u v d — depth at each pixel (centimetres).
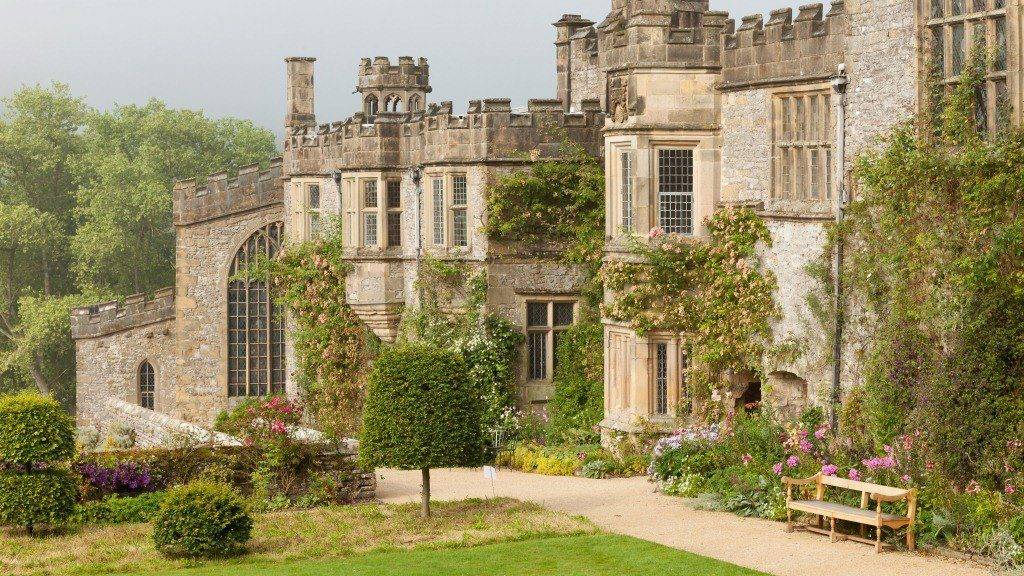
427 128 3259
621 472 2659
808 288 2338
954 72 2077
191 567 1888
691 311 2600
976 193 1973
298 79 4394
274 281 4009
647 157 2612
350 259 3531
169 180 6862
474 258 3156
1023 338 1886
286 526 2122
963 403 1920
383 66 4128
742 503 2112
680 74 2603
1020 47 1952
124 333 4797
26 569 1903
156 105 7069
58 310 6012
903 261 2091
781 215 2394
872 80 2209
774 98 2444
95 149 6944
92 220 6881
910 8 2128
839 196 2250
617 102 2672
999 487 1870
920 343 2052
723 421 2495
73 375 6375
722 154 2588
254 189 4591
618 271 2661
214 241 4625
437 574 1738
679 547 1864
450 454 2120
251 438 2420
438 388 2131
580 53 3534
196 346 4653
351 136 3531
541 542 1906
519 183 3094
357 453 2427
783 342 2409
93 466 2333
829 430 2211
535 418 3138
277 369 4694
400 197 3503
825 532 1903
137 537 2086
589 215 3098
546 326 3159
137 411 3322
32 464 2152
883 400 2084
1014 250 1930
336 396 3662
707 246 2558
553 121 3117
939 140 2081
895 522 1786
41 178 6925
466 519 2098
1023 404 1870
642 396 2667
